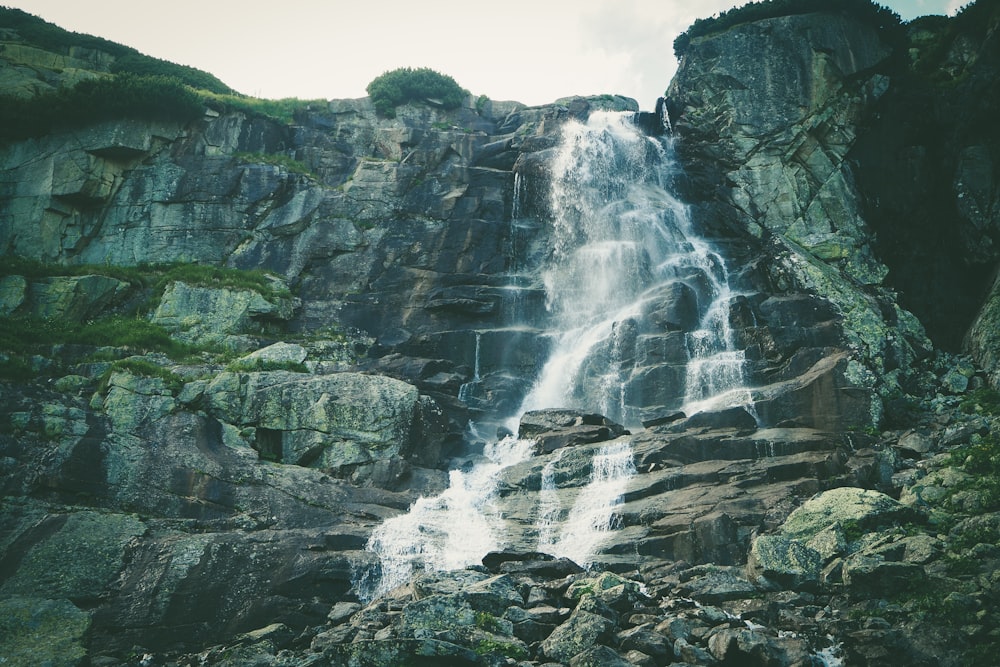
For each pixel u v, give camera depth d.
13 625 16.61
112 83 35.47
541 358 31.19
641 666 14.02
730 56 36.91
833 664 14.44
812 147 35.47
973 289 31.08
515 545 20.62
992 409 25.02
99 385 23.84
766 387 26.00
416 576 17.28
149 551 18.94
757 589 17.09
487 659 14.16
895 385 26.91
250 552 19.05
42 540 18.83
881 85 35.31
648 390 27.88
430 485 24.00
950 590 15.90
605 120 40.72
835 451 22.48
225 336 30.81
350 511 21.83
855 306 29.44
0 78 37.00
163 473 21.55
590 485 22.52
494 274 34.66
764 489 21.06
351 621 16.86
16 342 26.50
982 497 18.88
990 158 31.53
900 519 18.78
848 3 36.44
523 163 36.84
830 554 17.62
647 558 19.27
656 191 36.62
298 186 36.34
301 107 41.22
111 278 31.62
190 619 17.92
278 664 15.23
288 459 24.55
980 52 32.91
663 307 29.97
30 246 34.22
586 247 34.25
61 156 35.19
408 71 43.25
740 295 30.17
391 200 36.25
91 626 17.36
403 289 33.91
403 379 28.86
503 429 27.61
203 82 43.34
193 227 35.22
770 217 34.44
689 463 22.78
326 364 29.22
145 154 36.31
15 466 20.41
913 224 33.09
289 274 34.41
